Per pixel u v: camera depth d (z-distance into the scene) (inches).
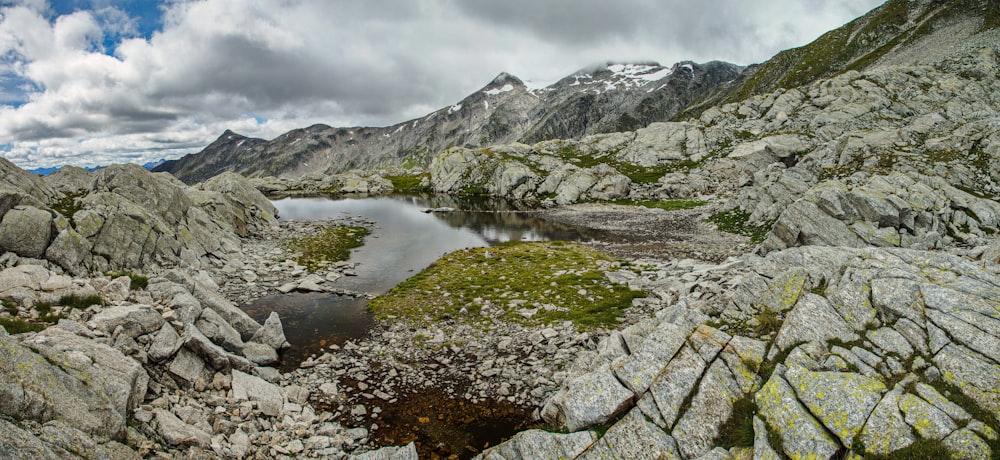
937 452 380.5
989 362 440.8
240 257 1873.8
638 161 5270.7
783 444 443.5
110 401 501.7
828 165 2370.8
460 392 827.4
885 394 444.8
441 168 6259.8
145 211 1547.7
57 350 521.3
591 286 1406.3
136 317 723.4
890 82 4579.2
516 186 5068.9
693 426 509.0
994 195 1749.5
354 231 2805.1
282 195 5807.1
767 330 612.1
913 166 1999.3
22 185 1384.1
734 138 5108.3
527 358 943.7
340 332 1135.6
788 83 7214.6
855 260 657.6
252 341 990.4
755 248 1827.0
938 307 518.0
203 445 552.1
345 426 723.4
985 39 4650.6
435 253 2207.2
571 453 540.4
